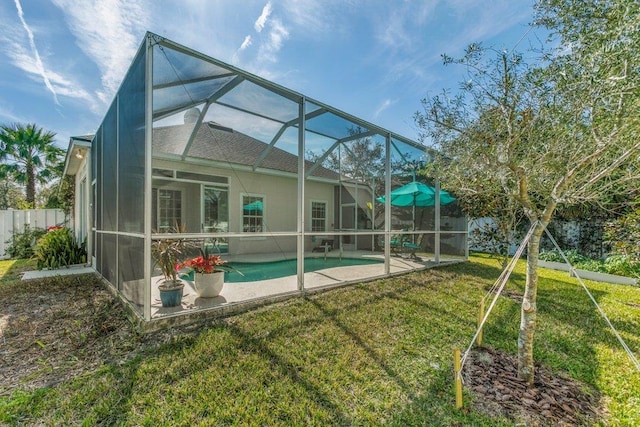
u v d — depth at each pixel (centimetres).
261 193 952
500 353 308
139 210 339
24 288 501
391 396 230
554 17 243
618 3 194
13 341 305
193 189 861
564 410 224
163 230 782
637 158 222
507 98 279
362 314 387
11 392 221
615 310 445
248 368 254
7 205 1780
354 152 778
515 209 536
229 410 205
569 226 912
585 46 218
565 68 234
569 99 230
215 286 414
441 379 255
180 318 336
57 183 1407
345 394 229
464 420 209
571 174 236
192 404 209
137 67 353
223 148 743
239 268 695
